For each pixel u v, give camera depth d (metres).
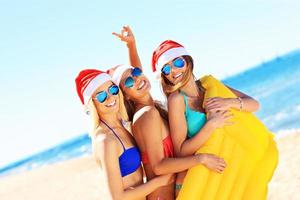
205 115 2.09
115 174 1.93
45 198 7.73
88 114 2.03
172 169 1.98
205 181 1.99
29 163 24.41
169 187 2.06
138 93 2.06
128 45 2.46
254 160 2.12
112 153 1.93
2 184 11.91
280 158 5.23
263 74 21.52
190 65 2.12
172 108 2.04
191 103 2.11
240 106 2.15
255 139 2.14
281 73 19.83
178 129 2.04
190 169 1.99
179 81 2.08
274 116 11.27
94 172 8.62
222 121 2.06
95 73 2.02
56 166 11.96
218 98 2.12
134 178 2.01
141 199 2.03
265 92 15.70
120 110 2.07
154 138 1.99
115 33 2.42
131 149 2.03
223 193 2.02
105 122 2.02
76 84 2.05
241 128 2.12
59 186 8.47
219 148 2.06
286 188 4.20
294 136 6.25
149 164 2.08
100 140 1.96
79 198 6.62
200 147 2.02
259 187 2.09
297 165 4.79
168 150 2.07
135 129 2.05
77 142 24.59
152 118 1.99
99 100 1.98
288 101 12.60
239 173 2.08
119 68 2.11
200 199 1.98
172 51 2.08
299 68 19.73
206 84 2.22
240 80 22.61
